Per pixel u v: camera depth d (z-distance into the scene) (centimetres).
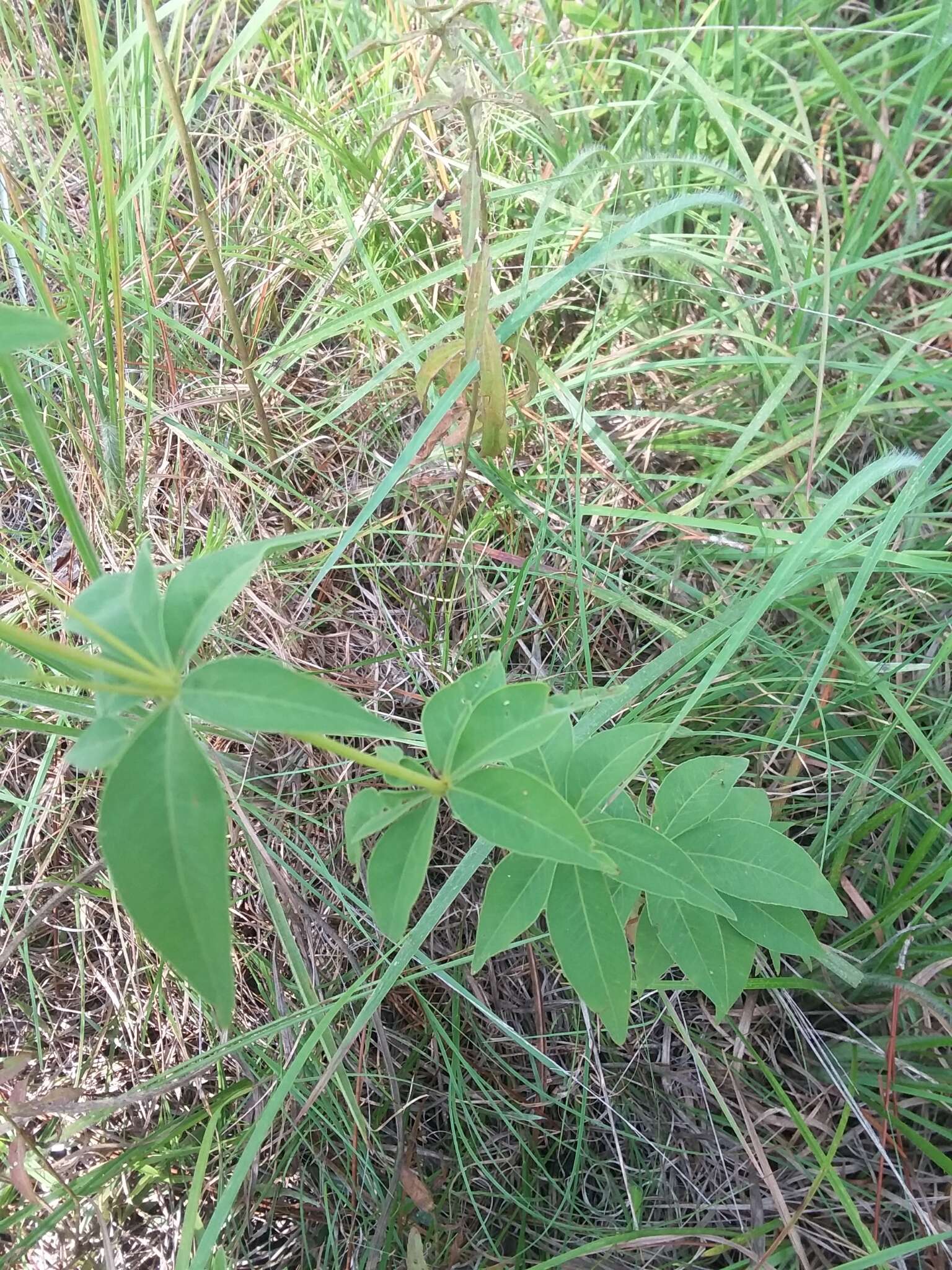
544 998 50
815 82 62
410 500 57
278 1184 47
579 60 67
